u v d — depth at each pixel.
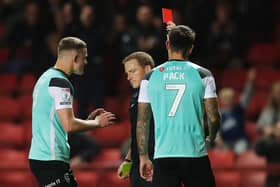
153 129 26.77
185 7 51.16
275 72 51.88
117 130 49.59
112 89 52.22
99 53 47.44
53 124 26.11
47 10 53.06
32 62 52.00
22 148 50.94
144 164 25.66
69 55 26.42
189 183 25.09
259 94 50.75
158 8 50.94
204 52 50.78
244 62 52.88
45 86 26.22
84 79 47.12
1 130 51.34
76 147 41.59
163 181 25.05
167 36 25.75
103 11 51.03
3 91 54.47
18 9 56.28
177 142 24.86
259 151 40.62
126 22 50.94
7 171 38.78
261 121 44.81
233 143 44.44
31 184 43.72
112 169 38.28
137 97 27.34
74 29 47.38
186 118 24.94
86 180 45.09
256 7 54.56
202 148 24.95
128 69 27.52
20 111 53.12
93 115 26.84
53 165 26.05
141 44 48.41
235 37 51.62
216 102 25.00
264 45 53.94
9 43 55.56
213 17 51.66
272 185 38.25
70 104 26.11
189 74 25.09
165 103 25.11
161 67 25.39
